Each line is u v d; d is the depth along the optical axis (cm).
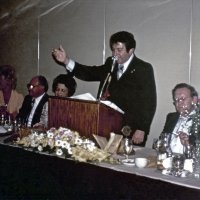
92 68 536
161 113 475
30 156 300
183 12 453
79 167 269
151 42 480
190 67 452
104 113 297
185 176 240
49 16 594
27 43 627
